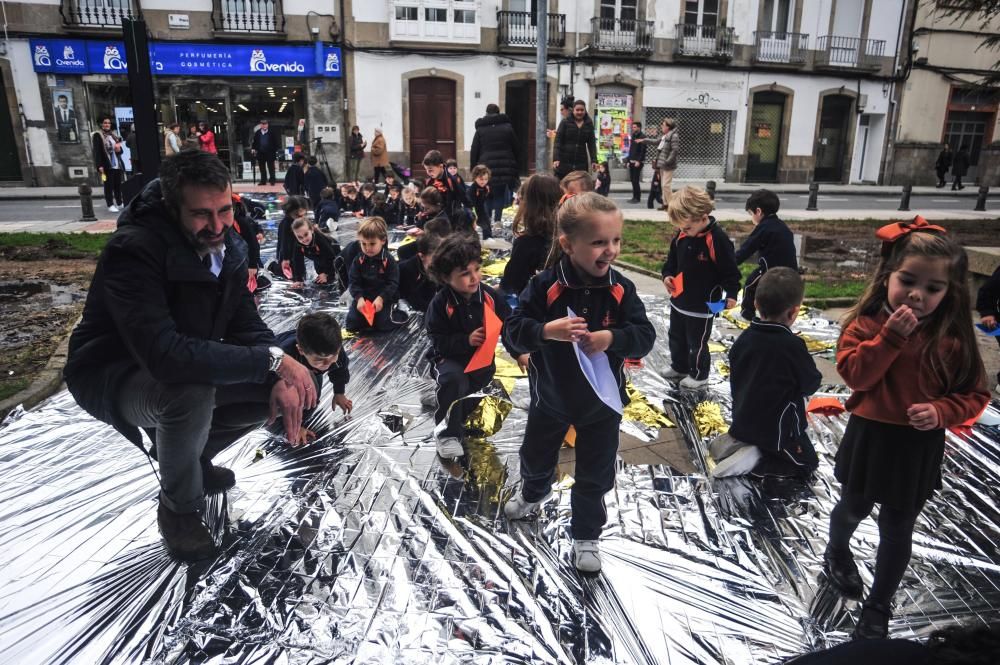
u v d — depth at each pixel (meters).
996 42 14.14
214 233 2.19
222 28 19.89
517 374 4.25
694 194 3.83
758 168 25.34
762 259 5.20
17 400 3.68
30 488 2.85
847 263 8.91
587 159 10.72
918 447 2.03
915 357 2.00
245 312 2.67
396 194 11.34
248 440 3.30
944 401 1.96
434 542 2.52
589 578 2.34
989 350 5.02
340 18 20.45
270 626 2.07
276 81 20.70
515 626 2.09
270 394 2.49
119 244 2.10
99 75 19.52
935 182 26.45
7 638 2.02
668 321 5.63
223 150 20.94
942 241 1.92
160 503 2.41
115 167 14.59
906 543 2.06
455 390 3.19
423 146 22.20
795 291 2.95
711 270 3.91
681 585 2.31
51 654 1.96
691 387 4.12
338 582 2.28
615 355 2.38
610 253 2.21
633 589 2.29
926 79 25.27
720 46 23.25
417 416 3.66
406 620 2.11
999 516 2.79
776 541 2.59
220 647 1.99
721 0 22.97
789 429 3.00
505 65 22.00
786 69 24.06
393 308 5.41
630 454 3.29
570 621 2.12
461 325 3.31
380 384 4.11
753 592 2.29
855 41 24.39
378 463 3.12
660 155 15.37
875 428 2.10
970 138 26.66
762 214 5.15
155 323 2.12
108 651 1.97
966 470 3.16
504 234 10.42
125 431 2.40
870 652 0.89
